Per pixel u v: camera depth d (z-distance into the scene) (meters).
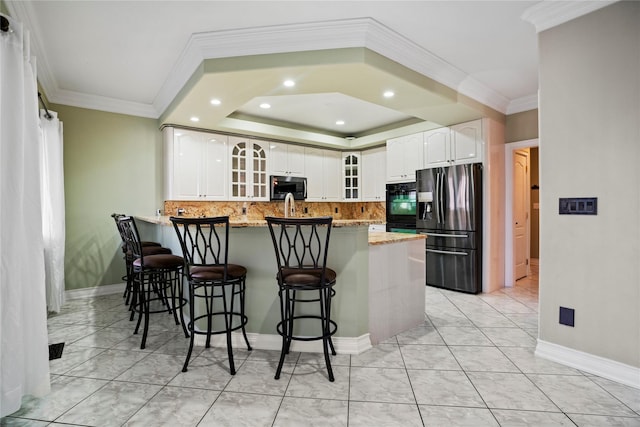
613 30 2.01
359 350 2.45
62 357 2.36
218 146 4.76
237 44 2.67
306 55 2.61
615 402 1.80
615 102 2.01
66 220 3.96
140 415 1.69
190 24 2.53
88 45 2.83
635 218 1.95
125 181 4.32
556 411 1.73
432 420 1.66
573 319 2.20
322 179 5.93
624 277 1.99
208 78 2.84
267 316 2.55
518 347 2.54
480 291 4.19
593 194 2.10
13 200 1.66
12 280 1.64
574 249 2.19
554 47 2.26
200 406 1.77
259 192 5.16
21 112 1.70
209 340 2.51
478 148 4.14
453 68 3.20
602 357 2.08
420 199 4.64
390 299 2.76
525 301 3.81
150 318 3.25
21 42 1.72
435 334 2.83
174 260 2.74
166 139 4.41
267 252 2.55
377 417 1.68
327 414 1.71
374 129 5.66
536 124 4.10
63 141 3.92
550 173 2.29
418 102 3.48
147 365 2.24
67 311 3.47
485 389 1.94
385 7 2.29
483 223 4.18
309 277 2.06
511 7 2.28
